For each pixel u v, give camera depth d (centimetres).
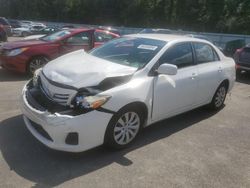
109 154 423
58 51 855
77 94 388
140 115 449
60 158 404
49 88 411
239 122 591
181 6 4403
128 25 4878
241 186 382
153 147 455
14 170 372
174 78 492
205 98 585
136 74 443
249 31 3653
